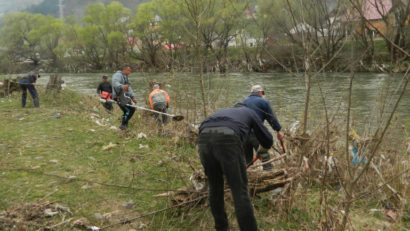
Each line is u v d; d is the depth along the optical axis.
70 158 5.79
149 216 3.80
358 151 4.16
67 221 3.59
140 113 10.70
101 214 3.81
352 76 2.79
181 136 6.68
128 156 5.84
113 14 63.19
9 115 10.05
